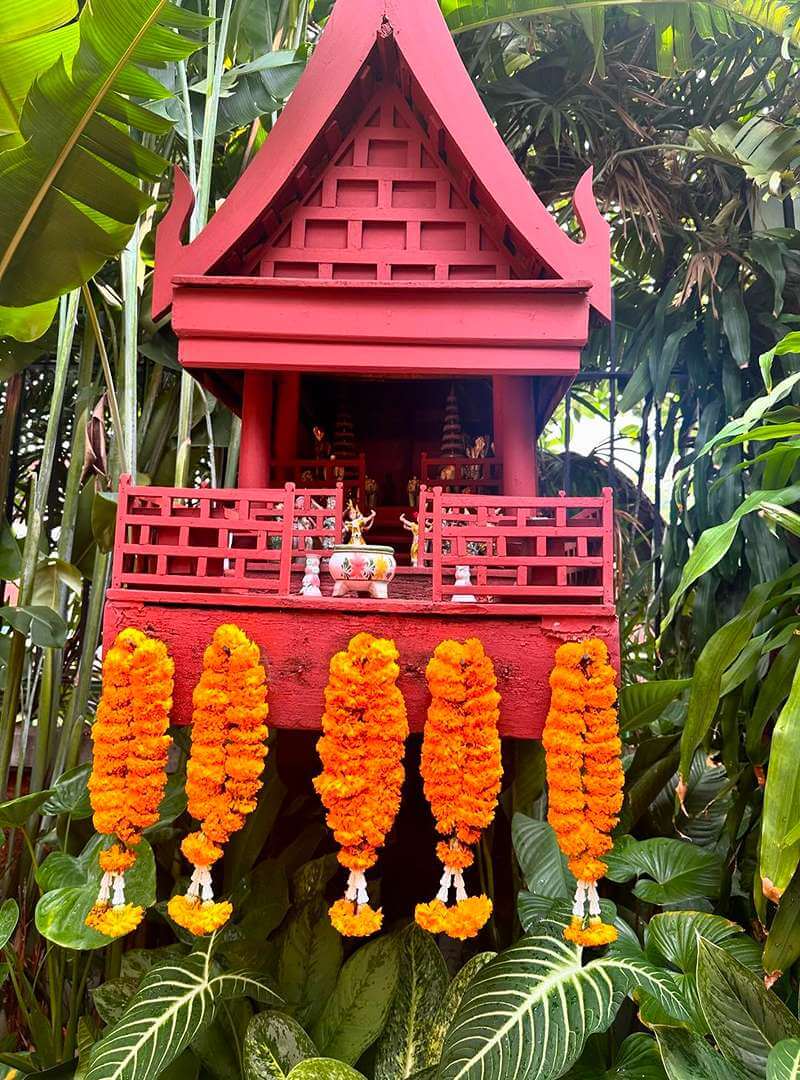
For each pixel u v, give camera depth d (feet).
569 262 5.96
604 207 10.29
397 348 5.96
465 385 9.34
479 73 9.88
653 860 6.35
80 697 8.09
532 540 5.72
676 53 8.82
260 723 5.01
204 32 9.56
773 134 8.52
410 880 8.38
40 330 7.91
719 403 9.07
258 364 5.97
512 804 7.74
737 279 9.18
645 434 10.30
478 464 7.91
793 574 5.82
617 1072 5.44
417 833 8.42
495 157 5.99
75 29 5.97
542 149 10.30
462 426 9.83
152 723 4.92
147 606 5.25
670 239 10.32
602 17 8.59
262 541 5.38
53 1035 7.04
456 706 4.94
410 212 6.34
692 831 7.32
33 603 8.21
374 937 8.15
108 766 4.88
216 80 8.27
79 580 8.34
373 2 6.12
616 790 4.89
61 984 7.18
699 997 5.08
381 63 6.38
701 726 5.77
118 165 6.14
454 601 5.43
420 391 9.65
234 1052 6.38
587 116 9.98
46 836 7.59
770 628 6.20
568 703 4.90
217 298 5.94
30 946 8.00
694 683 5.85
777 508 5.61
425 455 8.10
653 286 10.94
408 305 5.91
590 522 5.56
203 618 5.25
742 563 8.50
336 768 4.88
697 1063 5.08
